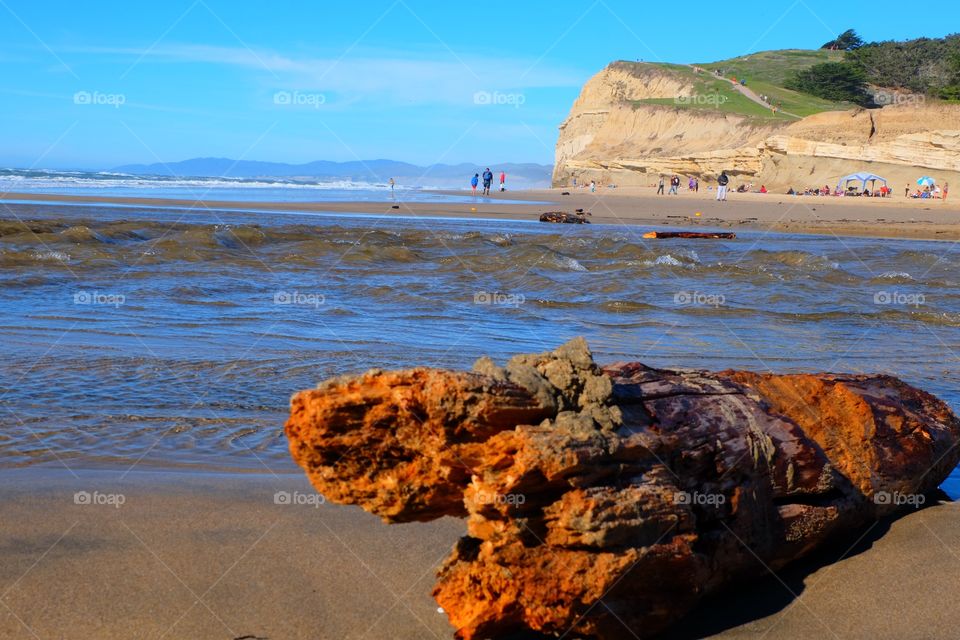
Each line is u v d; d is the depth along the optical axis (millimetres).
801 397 3850
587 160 85562
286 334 8641
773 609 3229
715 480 3199
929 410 4387
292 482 4625
